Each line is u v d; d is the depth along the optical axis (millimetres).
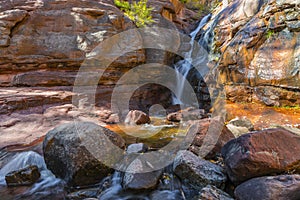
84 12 7074
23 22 6617
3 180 2611
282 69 4449
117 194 2316
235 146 2238
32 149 3205
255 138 2105
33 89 5918
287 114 4031
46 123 4348
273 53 4727
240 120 3928
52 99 5355
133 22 8172
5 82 6203
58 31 6812
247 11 6449
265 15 5176
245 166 2020
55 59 6672
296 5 4520
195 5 12727
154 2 9789
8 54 6402
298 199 1680
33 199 2316
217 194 1974
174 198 2203
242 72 5254
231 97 5352
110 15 7336
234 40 5785
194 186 2314
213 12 10164
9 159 2949
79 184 2477
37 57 6582
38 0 6988
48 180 2615
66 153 2561
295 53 4352
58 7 6984
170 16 10586
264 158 1980
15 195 2369
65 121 4590
